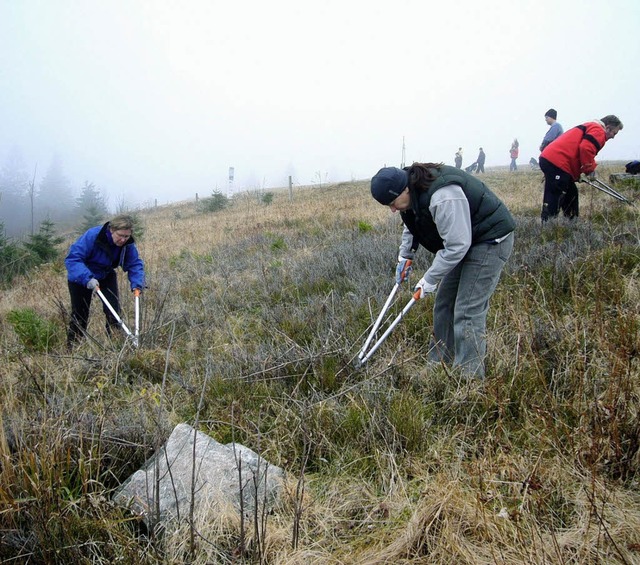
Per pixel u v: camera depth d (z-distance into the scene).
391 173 2.83
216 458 2.29
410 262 3.48
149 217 24.52
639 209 6.16
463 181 2.83
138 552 1.83
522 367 2.79
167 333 4.30
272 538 1.96
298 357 3.36
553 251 4.48
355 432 2.62
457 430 2.54
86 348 4.12
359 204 12.77
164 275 6.82
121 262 4.75
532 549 1.74
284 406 2.89
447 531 1.89
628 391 2.28
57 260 10.43
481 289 2.99
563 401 2.56
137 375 3.50
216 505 2.08
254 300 5.26
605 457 2.09
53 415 2.52
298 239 8.30
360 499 2.20
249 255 7.73
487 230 2.90
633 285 3.71
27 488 1.94
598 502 1.93
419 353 3.31
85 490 1.98
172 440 2.40
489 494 2.06
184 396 3.18
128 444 2.39
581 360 2.65
